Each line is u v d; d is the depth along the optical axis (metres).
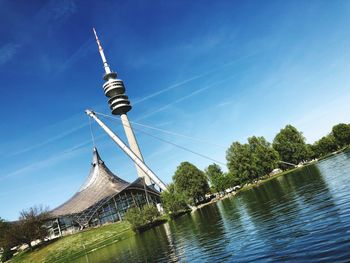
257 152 124.38
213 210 76.31
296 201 43.22
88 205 123.38
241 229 37.34
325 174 65.62
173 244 43.03
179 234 51.69
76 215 116.38
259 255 23.73
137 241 60.16
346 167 64.94
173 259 32.91
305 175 79.94
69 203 130.00
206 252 31.31
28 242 87.19
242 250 27.14
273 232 29.80
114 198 121.25
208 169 137.00
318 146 152.00
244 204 63.91
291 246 23.09
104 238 83.25
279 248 23.70
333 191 40.78
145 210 83.12
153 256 38.09
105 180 137.12
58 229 112.62
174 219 90.19
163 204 97.00
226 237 35.66
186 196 100.12
